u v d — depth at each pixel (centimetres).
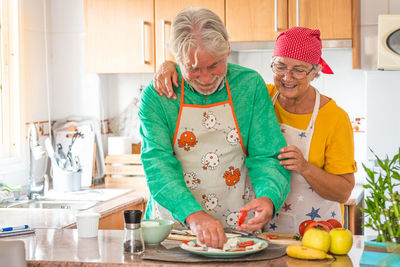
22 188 287
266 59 349
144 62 332
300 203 193
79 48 355
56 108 360
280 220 195
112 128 367
